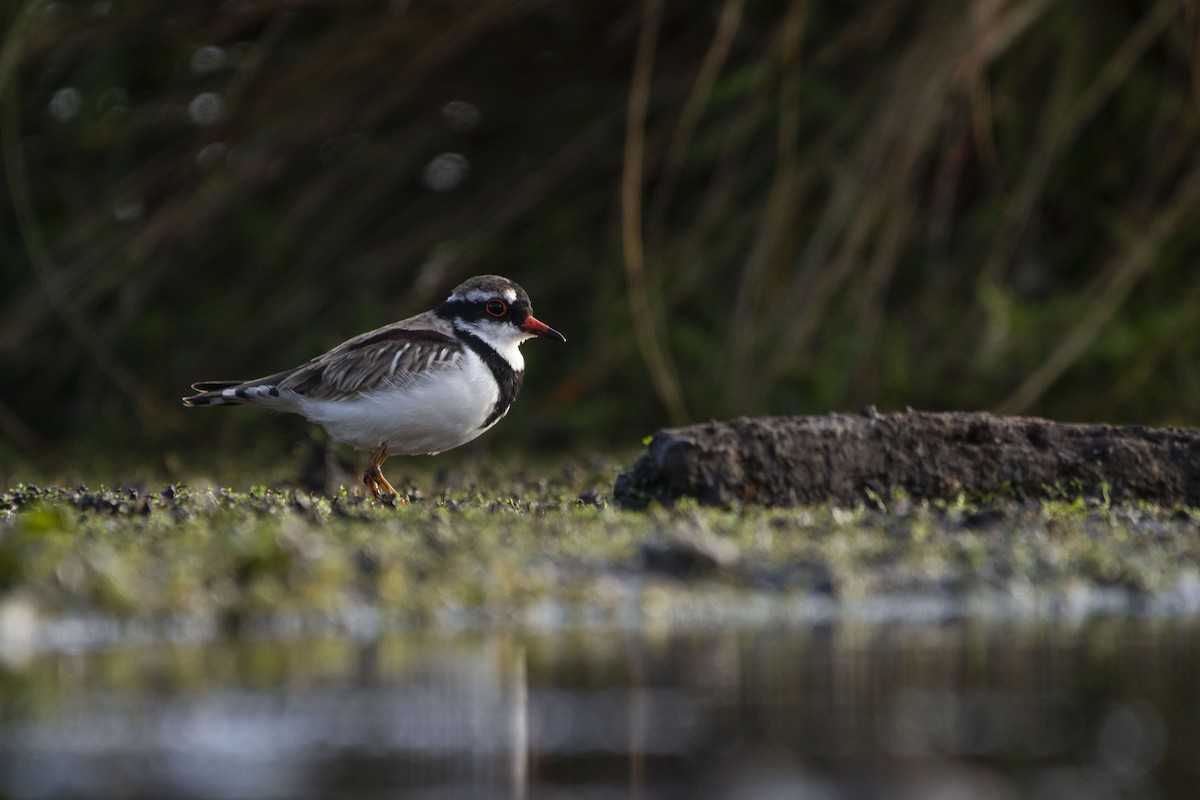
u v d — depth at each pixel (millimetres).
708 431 8992
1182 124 17000
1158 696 5684
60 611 6746
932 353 16875
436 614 6863
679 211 18828
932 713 5465
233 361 18688
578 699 5598
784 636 6609
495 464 14609
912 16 17609
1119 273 16328
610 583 7285
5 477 14109
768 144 17984
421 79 18922
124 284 18844
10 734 5160
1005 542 8078
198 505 9250
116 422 18406
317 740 5129
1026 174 17000
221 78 19250
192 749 5023
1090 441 9453
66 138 19250
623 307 17297
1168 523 8805
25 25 16672
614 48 19578
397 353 10906
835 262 16453
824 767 4863
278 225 19250
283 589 6895
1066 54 17062
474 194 19844
